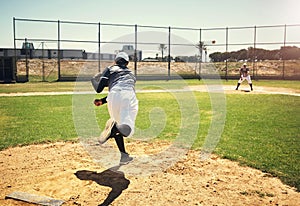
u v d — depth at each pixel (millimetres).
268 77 33375
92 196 4164
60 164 5441
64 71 31062
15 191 4277
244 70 20531
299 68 36750
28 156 5902
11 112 11031
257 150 6230
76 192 4293
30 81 28266
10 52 29734
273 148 6371
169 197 4113
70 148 6434
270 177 4809
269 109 12016
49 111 11258
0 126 8531
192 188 4398
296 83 27812
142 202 3977
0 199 4059
